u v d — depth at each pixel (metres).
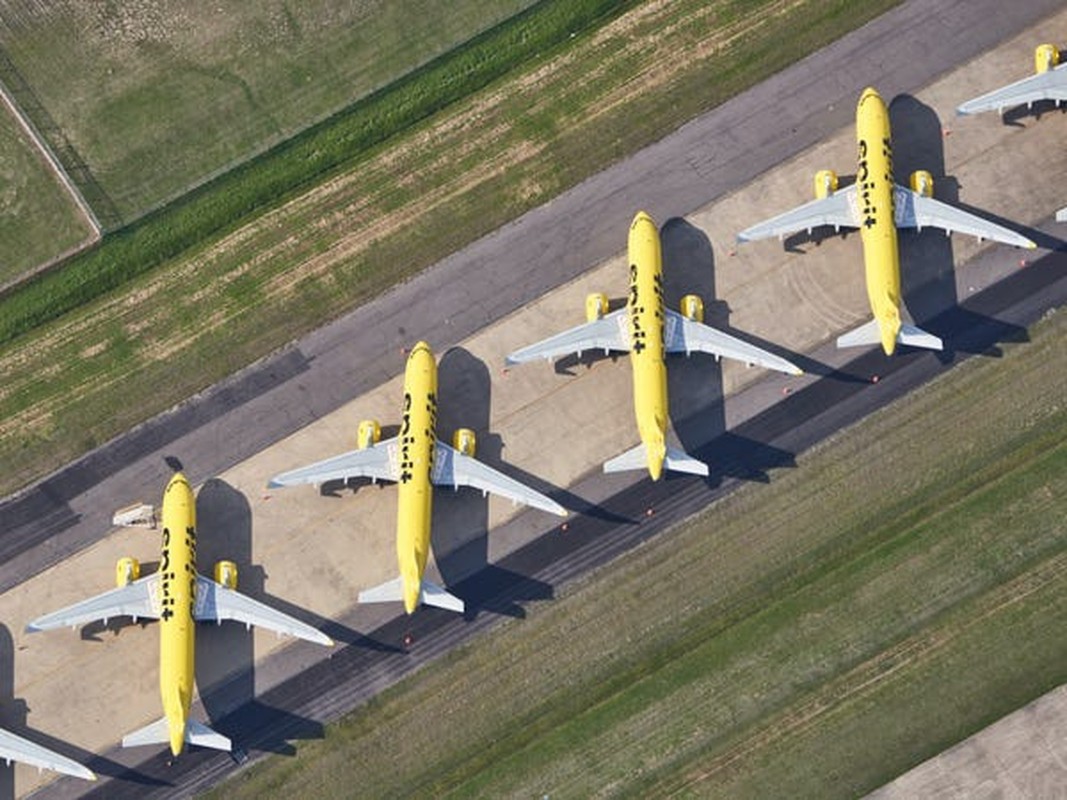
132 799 123.25
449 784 122.12
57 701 125.44
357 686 124.44
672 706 121.94
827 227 130.62
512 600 125.19
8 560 128.25
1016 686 119.31
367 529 127.62
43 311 133.50
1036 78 127.88
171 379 131.62
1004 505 123.62
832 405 126.81
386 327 131.62
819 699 120.75
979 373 126.38
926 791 117.75
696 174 132.62
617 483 126.88
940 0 134.25
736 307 129.75
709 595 123.94
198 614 122.69
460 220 133.38
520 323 130.75
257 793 122.94
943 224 126.00
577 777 121.31
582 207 132.75
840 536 124.25
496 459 128.12
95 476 129.75
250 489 128.88
